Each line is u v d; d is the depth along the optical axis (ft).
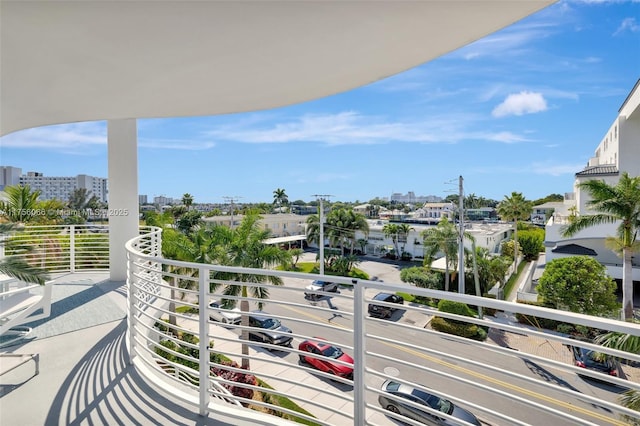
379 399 23.61
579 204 74.08
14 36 6.59
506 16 6.52
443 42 7.57
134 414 8.20
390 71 9.07
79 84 8.98
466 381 5.36
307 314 49.57
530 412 24.56
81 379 9.91
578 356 30.12
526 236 97.66
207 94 10.27
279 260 36.83
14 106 10.25
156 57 7.82
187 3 5.90
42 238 25.40
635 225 43.65
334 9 6.33
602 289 45.80
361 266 96.73
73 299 18.92
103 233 28.78
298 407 26.08
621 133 76.38
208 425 7.73
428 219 135.44
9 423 7.95
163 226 89.61
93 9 5.89
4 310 11.03
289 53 7.98
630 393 17.52
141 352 12.35
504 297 62.90
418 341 39.42
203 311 8.12
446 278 66.49
